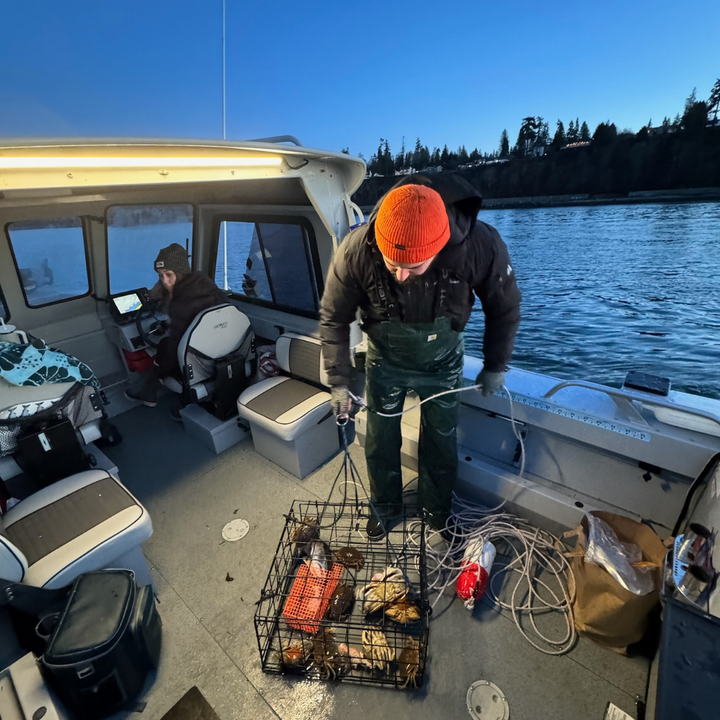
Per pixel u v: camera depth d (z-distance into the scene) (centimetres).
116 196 291
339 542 210
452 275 136
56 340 326
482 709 144
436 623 172
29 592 144
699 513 132
